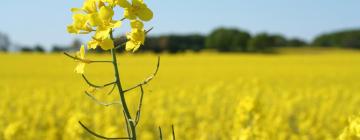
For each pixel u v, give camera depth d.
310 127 11.58
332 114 15.02
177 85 26.64
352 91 22.94
